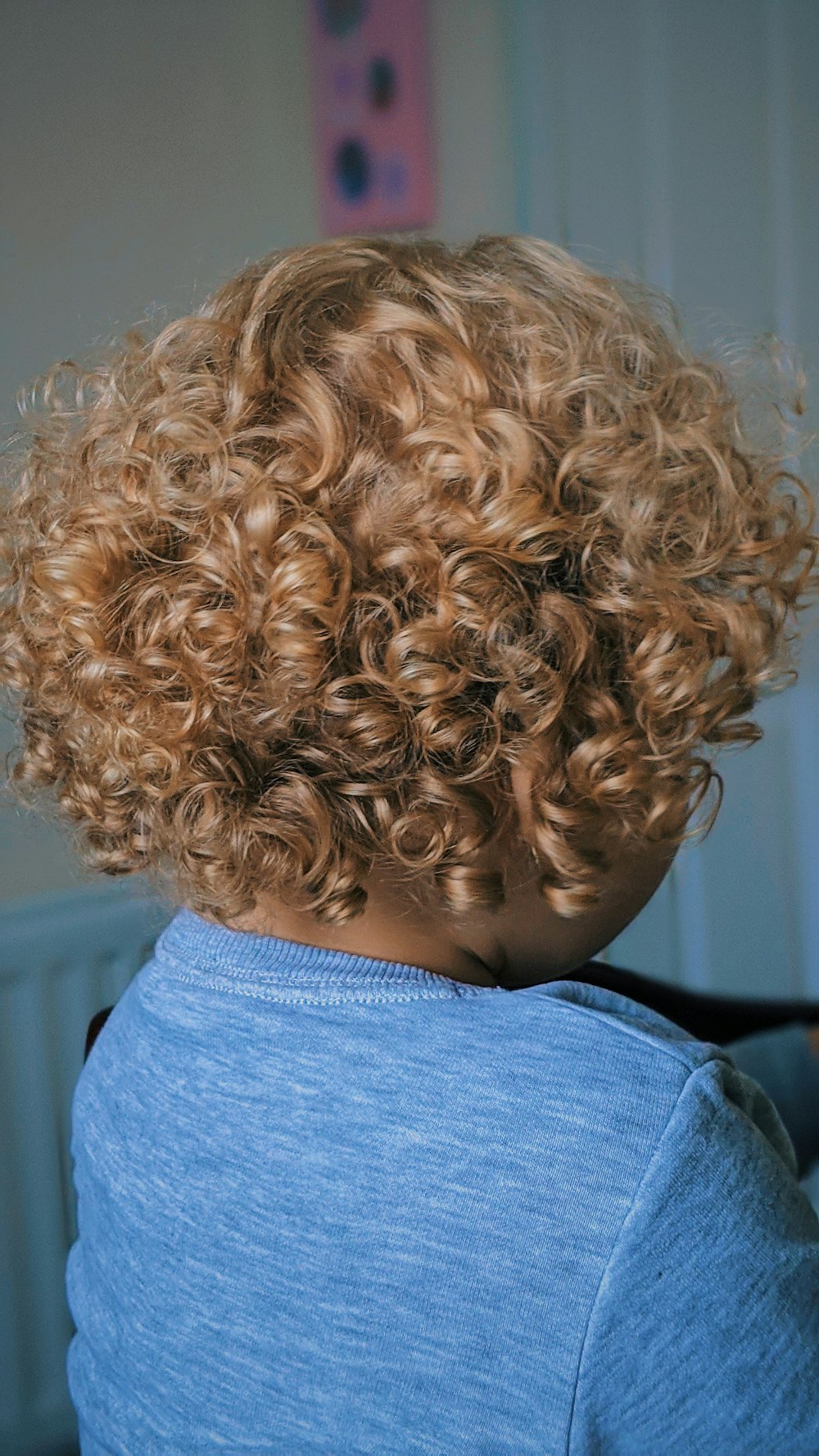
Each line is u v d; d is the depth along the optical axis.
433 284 0.56
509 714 0.51
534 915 0.57
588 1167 0.47
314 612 0.49
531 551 0.49
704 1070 0.49
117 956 1.46
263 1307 0.52
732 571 0.57
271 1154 0.52
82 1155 0.63
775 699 1.98
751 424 0.78
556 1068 0.49
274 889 0.54
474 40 1.75
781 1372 0.46
